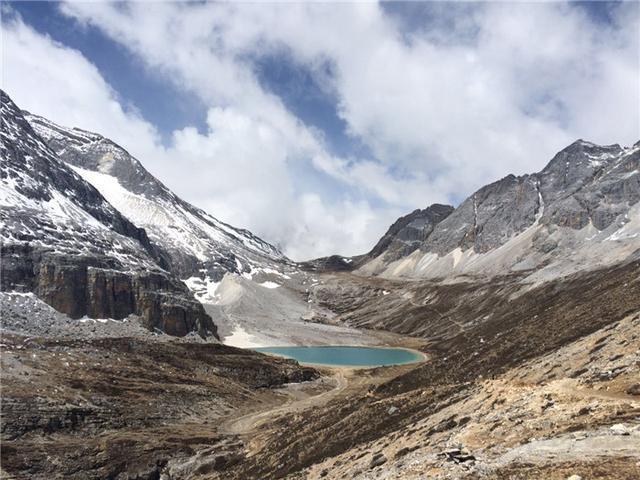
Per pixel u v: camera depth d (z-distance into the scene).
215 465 81.50
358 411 68.81
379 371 175.00
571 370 44.94
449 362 93.19
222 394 126.06
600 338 49.88
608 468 22.59
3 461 78.50
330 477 44.97
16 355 111.69
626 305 74.81
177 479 81.06
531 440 29.73
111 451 86.81
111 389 108.81
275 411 121.62
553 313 117.25
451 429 40.19
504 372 65.00
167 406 109.81
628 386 32.97
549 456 26.30
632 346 40.47
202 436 97.00
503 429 33.62
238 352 166.62
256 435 98.31
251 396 132.50
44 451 82.94
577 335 69.44
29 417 88.56
